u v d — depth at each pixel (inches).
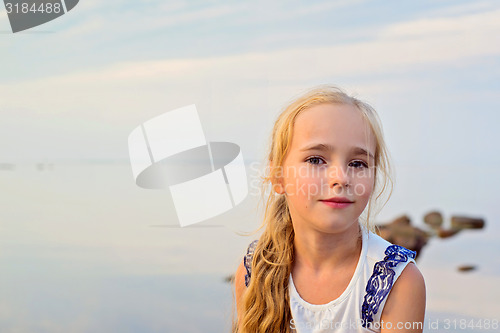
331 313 33.8
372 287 33.2
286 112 34.1
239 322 39.7
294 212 34.3
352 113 32.2
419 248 130.9
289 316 35.6
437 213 138.0
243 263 40.3
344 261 34.2
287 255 36.1
